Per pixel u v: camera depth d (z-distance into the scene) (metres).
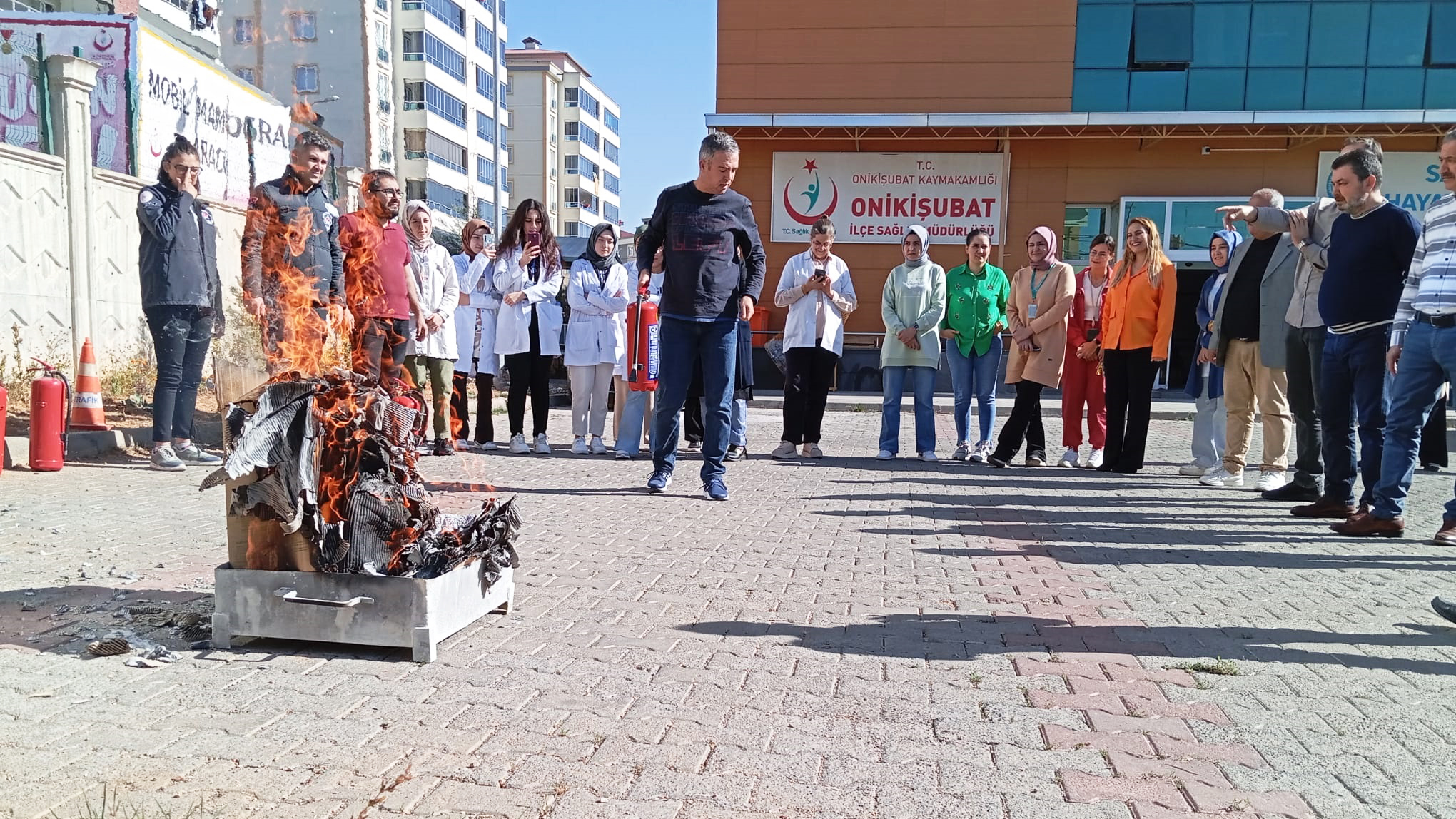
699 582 4.33
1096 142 21.28
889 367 9.23
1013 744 2.61
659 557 4.81
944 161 21.48
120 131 13.42
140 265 7.05
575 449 9.23
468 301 9.44
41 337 9.62
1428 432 8.87
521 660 3.22
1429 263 5.30
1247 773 2.46
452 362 8.68
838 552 5.04
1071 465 9.01
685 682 3.04
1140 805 2.28
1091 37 21.16
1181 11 20.92
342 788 2.29
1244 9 20.83
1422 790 2.38
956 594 4.21
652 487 6.85
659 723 2.71
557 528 5.47
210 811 2.16
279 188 6.21
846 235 21.70
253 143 13.51
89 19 13.28
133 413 9.18
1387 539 5.58
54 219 9.80
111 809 2.16
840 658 3.31
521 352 8.95
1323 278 6.06
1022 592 4.27
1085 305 8.98
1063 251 21.61
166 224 6.98
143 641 3.29
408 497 3.52
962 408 9.21
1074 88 21.25
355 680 3.01
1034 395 8.72
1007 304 9.14
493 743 2.56
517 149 89.88
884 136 21.36
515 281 9.12
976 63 21.36
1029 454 9.08
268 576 3.26
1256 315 7.28
